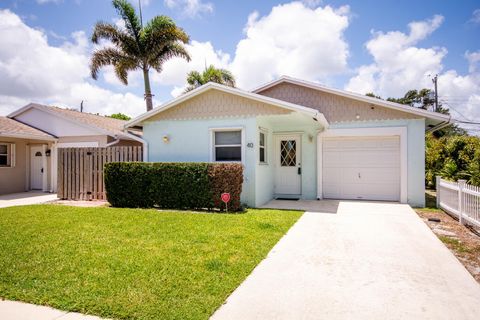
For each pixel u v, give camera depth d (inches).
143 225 261.3
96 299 126.0
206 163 346.9
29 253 183.8
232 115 391.5
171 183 358.9
